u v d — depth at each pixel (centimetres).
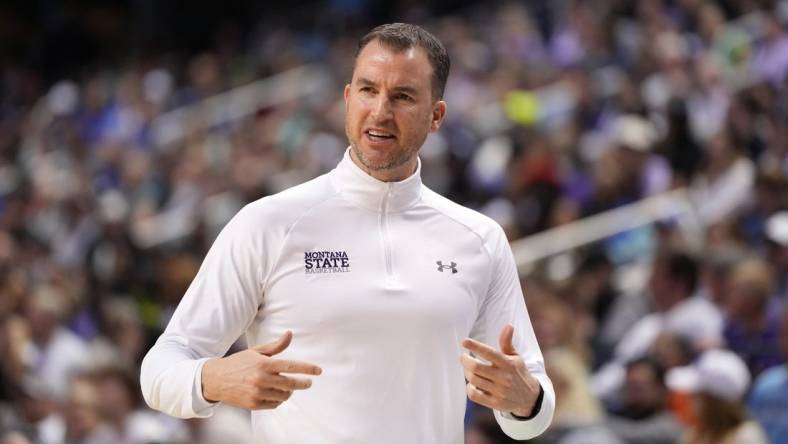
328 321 941
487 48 4094
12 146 4756
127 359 2286
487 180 3053
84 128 4700
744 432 1555
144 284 2720
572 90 3350
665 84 3145
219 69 4875
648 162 2647
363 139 957
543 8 4203
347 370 938
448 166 3098
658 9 3603
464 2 4784
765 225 2211
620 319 2073
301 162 3512
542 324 1908
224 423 1725
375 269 957
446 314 958
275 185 3362
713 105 3045
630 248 2486
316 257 954
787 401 1666
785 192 2305
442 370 958
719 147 2589
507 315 1006
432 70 963
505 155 3128
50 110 4975
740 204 2398
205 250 2995
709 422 1564
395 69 948
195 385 894
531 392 931
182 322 951
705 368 1570
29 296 2372
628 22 3759
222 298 953
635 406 1733
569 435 1628
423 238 980
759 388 1688
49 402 2042
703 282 2058
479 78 3797
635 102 2966
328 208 970
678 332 1889
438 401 959
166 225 3500
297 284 948
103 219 3119
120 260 2778
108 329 2367
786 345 1781
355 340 941
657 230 2303
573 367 1802
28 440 1836
